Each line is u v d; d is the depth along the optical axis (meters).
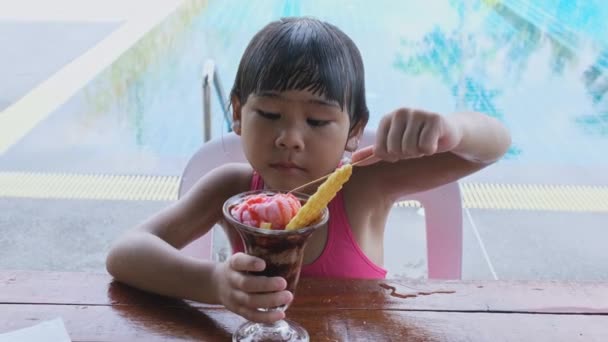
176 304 0.94
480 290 1.00
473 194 3.13
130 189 3.09
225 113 1.58
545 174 3.46
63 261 2.40
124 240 1.02
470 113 1.12
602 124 4.40
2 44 5.46
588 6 6.40
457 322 0.91
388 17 6.28
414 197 1.48
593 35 6.14
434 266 1.49
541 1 6.72
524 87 5.06
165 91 4.69
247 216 0.77
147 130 3.99
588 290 1.01
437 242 1.48
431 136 0.87
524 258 2.51
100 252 2.47
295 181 1.02
